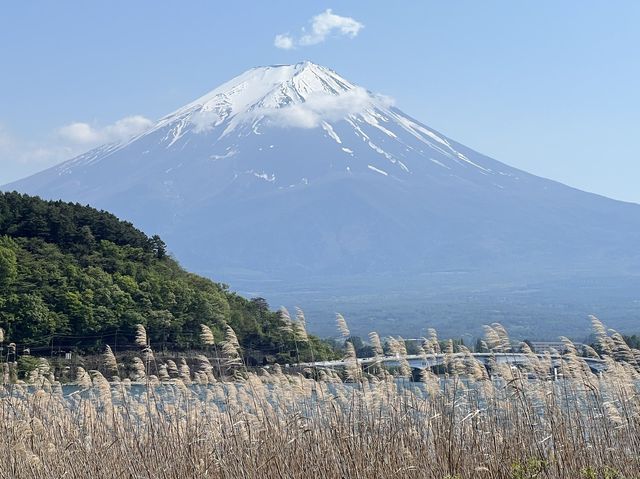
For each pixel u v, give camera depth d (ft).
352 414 50.88
